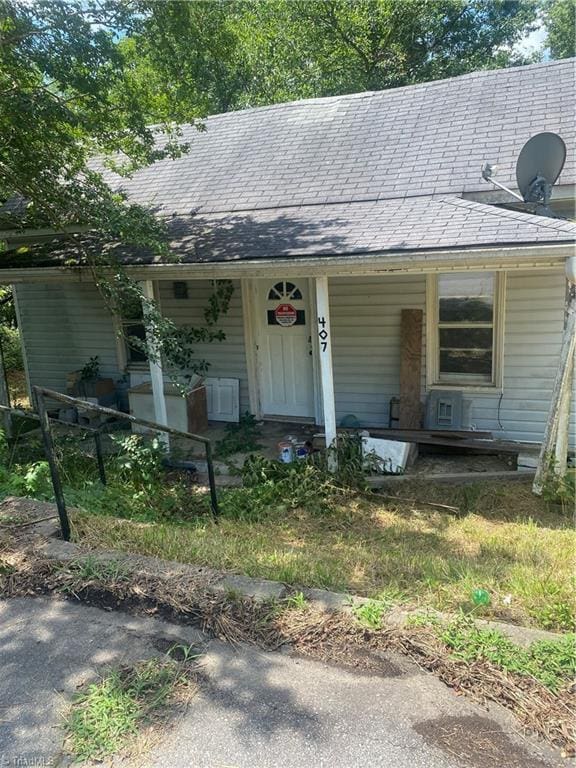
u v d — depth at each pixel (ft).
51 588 9.29
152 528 12.38
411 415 24.57
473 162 23.15
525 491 19.33
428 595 9.41
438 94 28.50
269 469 21.02
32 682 7.22
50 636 8.15
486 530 16.57
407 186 23.08
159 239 21.86
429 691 6.87
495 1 67.77
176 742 6.24
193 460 23.65
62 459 20.31
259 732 6.34
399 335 25.08
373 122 28.53
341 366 26.43
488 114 25.72
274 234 21.53
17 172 20.84
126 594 9.01
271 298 27.43
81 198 21.30
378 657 7.48
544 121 23.99
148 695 6.93
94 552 10.25
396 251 17.58
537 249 15.99
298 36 68.03
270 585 9.06
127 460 20.42
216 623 8.25
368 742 6.15
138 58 22.12
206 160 30.48
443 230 18.33
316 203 23.98
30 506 12.49
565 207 22.04
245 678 7.19
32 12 18.02
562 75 26.22
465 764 5.83
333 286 25.76
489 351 23.90
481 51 70.03
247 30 63.21
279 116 32.04
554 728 6.23
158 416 23.49
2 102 18.45
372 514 18.21
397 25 66.28
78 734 6.34
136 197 28.81
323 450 21.39
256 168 28.22
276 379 28.35
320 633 7.95
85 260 22.50
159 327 21.18
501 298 22.84
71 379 31.45
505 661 7.14
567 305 17.40
